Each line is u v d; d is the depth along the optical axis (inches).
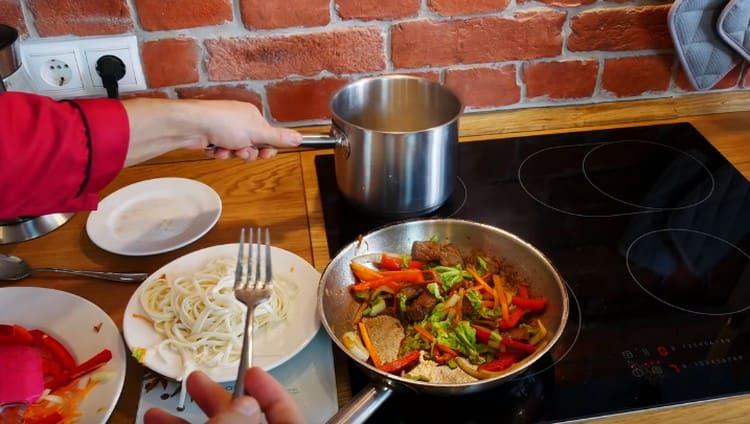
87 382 26.3
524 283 32.1
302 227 36.3
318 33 39.7
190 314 29.1
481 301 31.0
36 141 25.6
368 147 33.4
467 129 44.5
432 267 33.4
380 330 30.5
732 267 33.6
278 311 29.6
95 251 34.4
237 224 36.4
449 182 36.0
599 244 35.4
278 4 38.1
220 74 40.3
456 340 29.3
